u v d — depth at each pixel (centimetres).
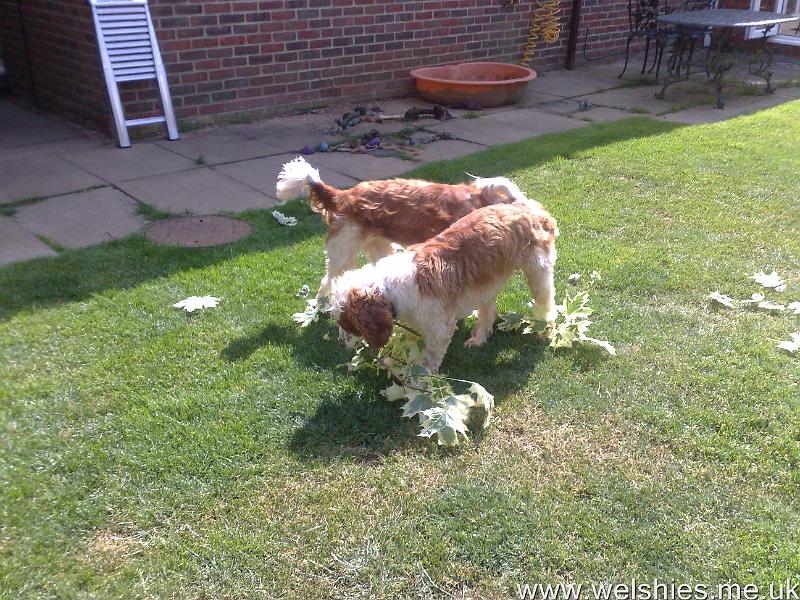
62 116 868
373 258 443
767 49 1093
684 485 302
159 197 616
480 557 265
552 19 1160
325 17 901
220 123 855
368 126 858
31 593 248
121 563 261
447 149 771
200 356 386
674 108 972
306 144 784
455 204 397
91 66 772
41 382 357
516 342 413
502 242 362
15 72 946
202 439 322
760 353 398
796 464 314
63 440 319
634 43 1342
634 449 324
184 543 270
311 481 302
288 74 895
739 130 847
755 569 260
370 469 310
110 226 550
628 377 377
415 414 334
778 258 518
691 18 1012
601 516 285
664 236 554
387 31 970
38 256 491
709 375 378
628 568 262
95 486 295
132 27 750
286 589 252
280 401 350
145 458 310
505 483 303
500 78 1041
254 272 483
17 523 276
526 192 639
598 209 605
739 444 327
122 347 390
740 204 619
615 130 841
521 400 359
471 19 1062
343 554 266
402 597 250
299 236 543
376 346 336
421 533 276
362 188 410
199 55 813
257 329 414
